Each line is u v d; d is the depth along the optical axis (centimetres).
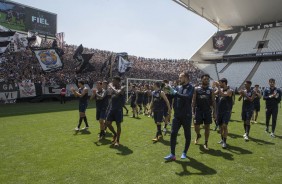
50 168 526
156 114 802
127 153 640
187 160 590
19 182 455
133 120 1225
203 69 5459
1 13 3038
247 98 809
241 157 619
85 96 920
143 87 1451
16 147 689
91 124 1073
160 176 488
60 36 3066
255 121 1204
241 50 5434
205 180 470
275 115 878
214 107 675
